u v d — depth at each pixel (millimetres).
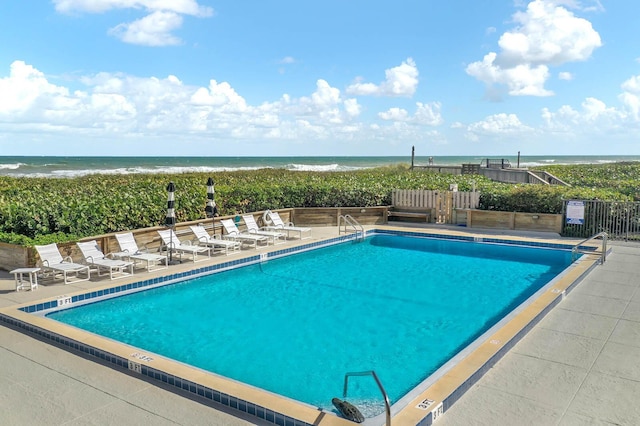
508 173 31719
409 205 18984
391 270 11992
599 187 20250
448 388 4750
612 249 13078
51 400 4758
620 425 4250
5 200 13680
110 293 9172
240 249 13453
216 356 6543
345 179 23000
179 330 7598
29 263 10070
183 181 21953
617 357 5820
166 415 4473
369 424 4203
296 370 6074
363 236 16484
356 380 5777
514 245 14750
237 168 87688
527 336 6559
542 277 11250
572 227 15375
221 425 4309
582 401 4703
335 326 7809
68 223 11344
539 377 5258
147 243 12602
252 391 4742
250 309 8727
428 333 7484
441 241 15852
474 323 7984
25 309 7840
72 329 6625
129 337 7277
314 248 14633
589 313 7586
